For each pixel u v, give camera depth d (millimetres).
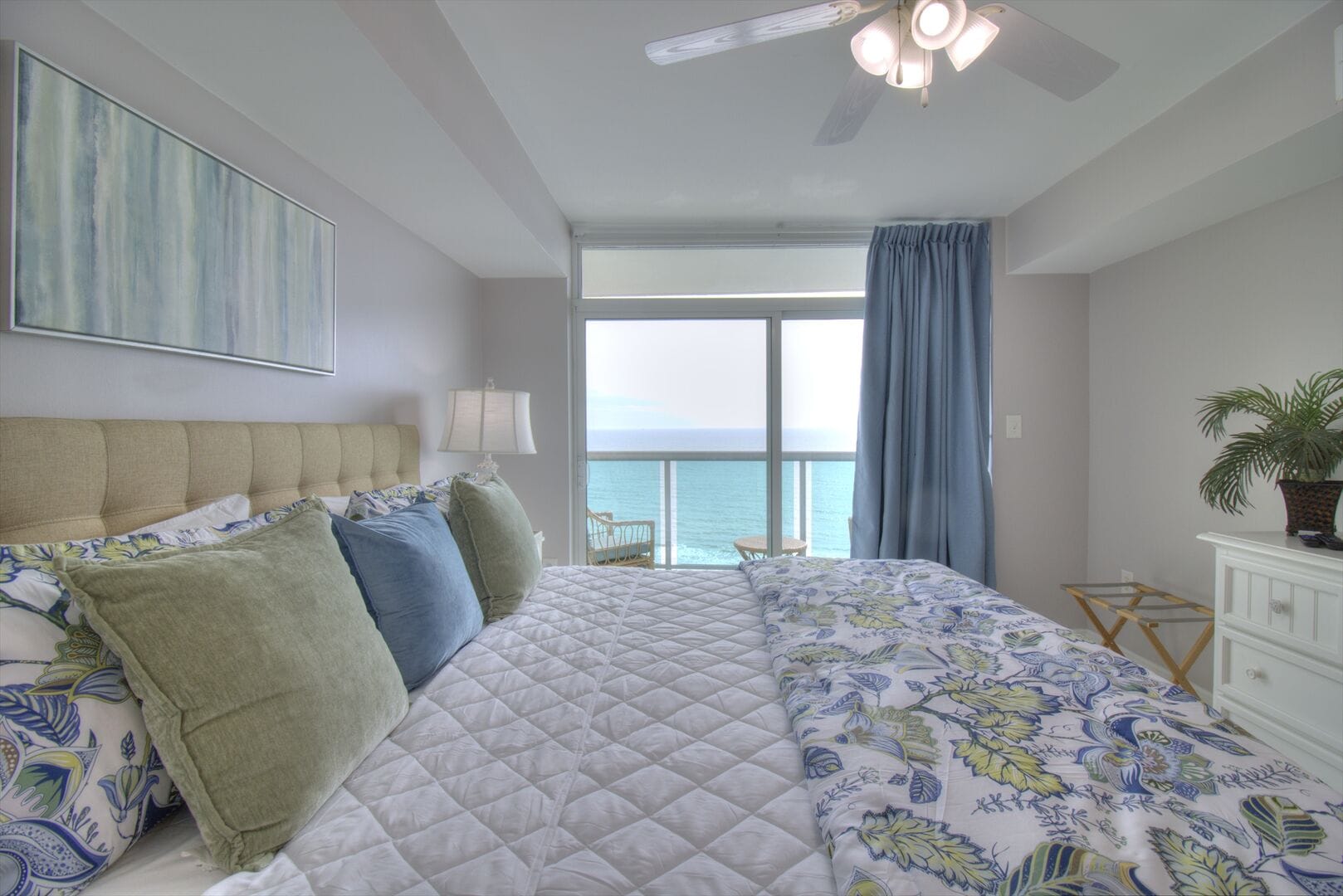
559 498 3178
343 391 1898
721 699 1082
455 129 1634
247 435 1368
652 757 895
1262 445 1828
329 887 640
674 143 2301
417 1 1411
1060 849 626
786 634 1353
